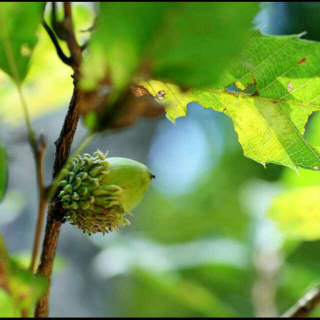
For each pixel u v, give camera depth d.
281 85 0.34
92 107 0.30
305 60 0.34
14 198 0.51
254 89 0.34
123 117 0.30
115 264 0.55
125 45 0.29
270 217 0.43
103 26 0.29
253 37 0.33
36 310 0.32
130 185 0.35
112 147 0.87
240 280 0.62
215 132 1.21
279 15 1.10
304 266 0.65
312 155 0.35
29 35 0.31
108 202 0.35
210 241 0.60
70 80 0.44
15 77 0.31
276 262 0.56
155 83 0.33
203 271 0.63
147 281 0.55
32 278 0.30
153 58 0.29
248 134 0.35
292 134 0.35
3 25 0.31
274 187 0.61
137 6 0.28
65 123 0.32
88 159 0.35
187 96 0.34
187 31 0.29
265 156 0.35
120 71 0.29
